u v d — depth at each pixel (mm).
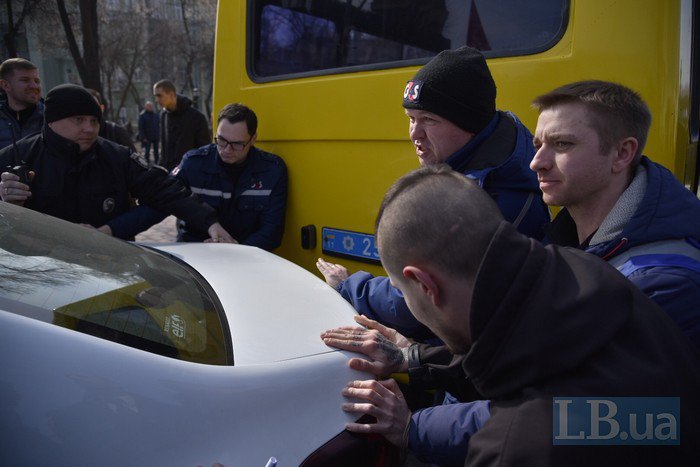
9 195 2322
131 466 1078
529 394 850
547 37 2168
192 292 1604
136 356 1161
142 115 14766
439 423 1270
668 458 814
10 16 16172
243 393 1230
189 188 3047
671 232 1228
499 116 1894
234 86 3264
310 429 1274
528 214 1761
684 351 883
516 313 853
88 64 14688
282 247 3105
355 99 2668
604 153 1321
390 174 2576
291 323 1523
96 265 1517
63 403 1062
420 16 2488
